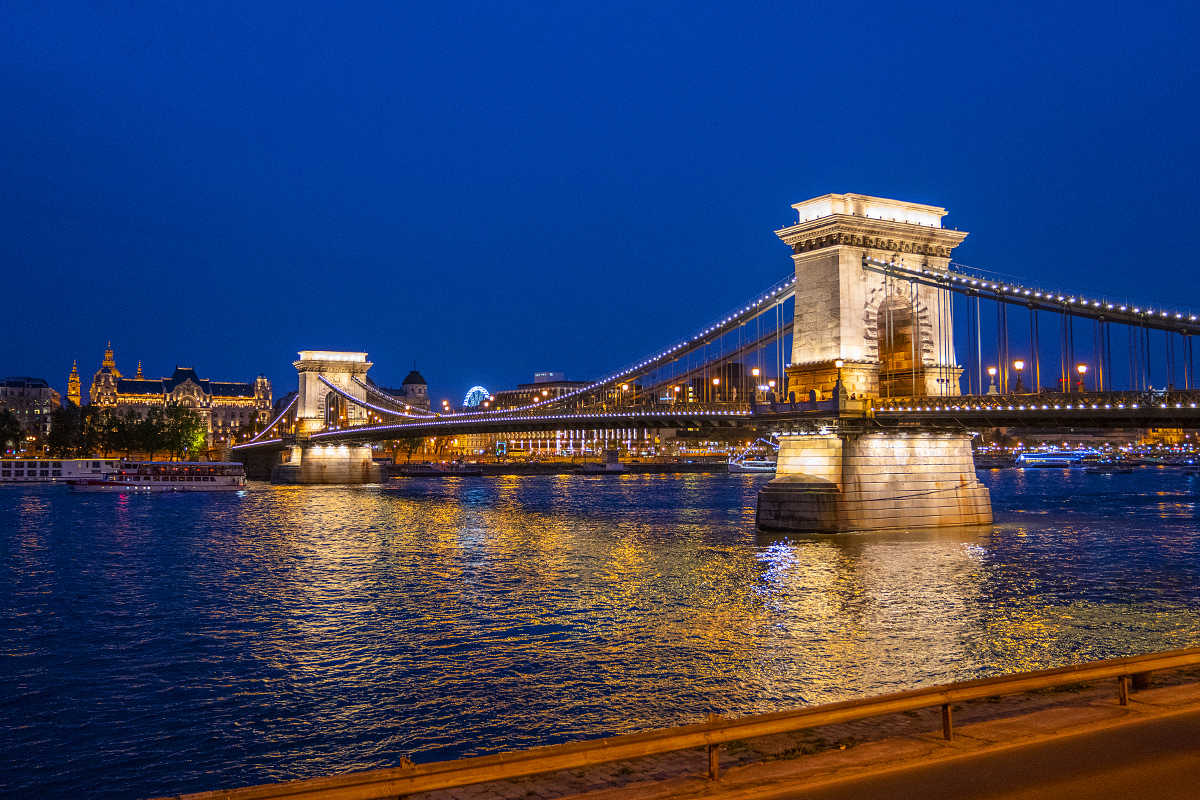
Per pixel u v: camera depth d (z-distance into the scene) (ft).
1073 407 158.40
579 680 91.91
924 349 206.49
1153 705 51.19
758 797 38.40
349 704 86.84
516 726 79.46
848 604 124.26
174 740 78.48
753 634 108.58
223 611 130.82
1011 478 572.51
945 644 102.22
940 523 201.16
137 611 131.34
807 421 194.18
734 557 168.86
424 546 205.16
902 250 206.08
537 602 132.87
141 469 455.63
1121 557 163.12
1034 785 38.81
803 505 194.29
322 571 167.53
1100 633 106.83
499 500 372.38
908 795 37.96
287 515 298.15
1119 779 39.27
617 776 45.11
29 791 68.64
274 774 71.05
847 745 48.93
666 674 92.94
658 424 247.91
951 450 205.16
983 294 182.39
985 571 148.77
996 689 46.55
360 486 521.24
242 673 98.07
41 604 137.08
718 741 40.11
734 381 258.57
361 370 600.80
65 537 228.84
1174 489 420.36
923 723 52.34
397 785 35.24
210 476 466.29
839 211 203.10
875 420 188.55
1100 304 163.32
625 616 121.19
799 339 208.03
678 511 299.99
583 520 265.75
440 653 104.37
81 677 97.40
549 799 42.22
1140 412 150.30
